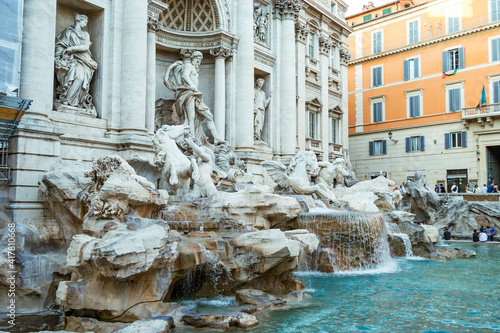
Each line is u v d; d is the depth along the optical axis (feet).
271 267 43.86
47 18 57.36
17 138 51.90
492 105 130.41
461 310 39.50
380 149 159.53
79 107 63.98
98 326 32.68
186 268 39.04
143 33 68.74
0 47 49.11
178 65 84.53
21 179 51.60
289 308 39.32
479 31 136.56
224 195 54.54
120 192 39.14
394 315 37.78
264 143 101.96
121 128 66.69
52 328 34.60
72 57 63.16
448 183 141.49
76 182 48.37
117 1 68.13
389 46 159.22
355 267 59.06
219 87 89.71
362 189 93.40
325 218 59.72
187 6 89.81
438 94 144.97
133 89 67.00
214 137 85.10
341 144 137.39
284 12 107.04
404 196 114.73
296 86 113.60
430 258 72.18
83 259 33.58
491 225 100.83
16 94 50.49
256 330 33.30
